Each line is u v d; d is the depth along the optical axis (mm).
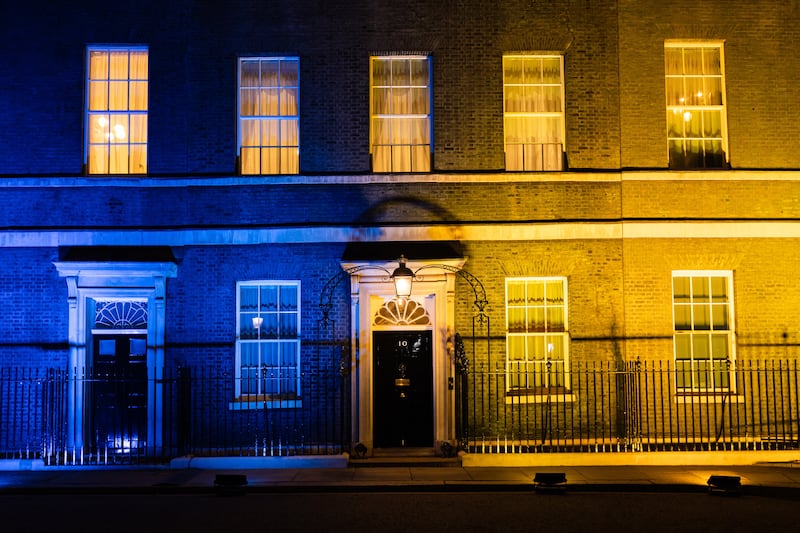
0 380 14242
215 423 14352
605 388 14539
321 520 9977
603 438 13891
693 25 14930
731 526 9641
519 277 14703
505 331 14492
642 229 14594
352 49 14781
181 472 13094
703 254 14695
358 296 14289
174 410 14375
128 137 14992
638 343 14547
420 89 15047
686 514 10289
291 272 14555
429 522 9852
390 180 14578
